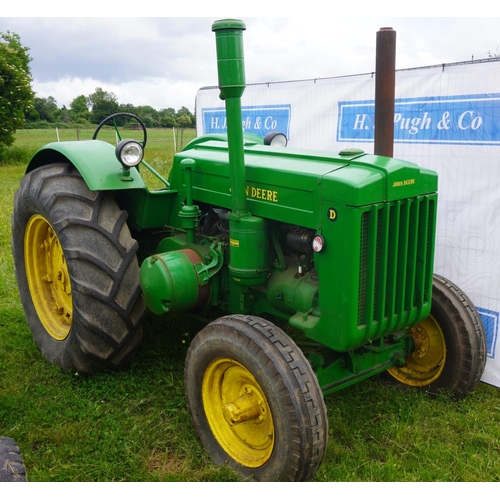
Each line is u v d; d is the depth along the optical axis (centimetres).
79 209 314
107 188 309
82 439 277
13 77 1730
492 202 352
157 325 404
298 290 267
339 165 251
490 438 283
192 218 317
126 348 327
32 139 2408
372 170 237
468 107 353
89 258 304
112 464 259
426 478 255
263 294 303
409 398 322
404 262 253
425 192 255
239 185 270
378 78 299
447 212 375
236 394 265
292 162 268
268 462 240
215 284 313
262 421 252
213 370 264
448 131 366
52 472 254
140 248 392
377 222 237
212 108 552
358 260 234
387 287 251
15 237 383
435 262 388
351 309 238
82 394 319
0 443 220
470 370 309
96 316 307
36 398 314
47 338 365
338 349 244
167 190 351
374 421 302
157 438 282
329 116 439
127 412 301
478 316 314
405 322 266
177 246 331
